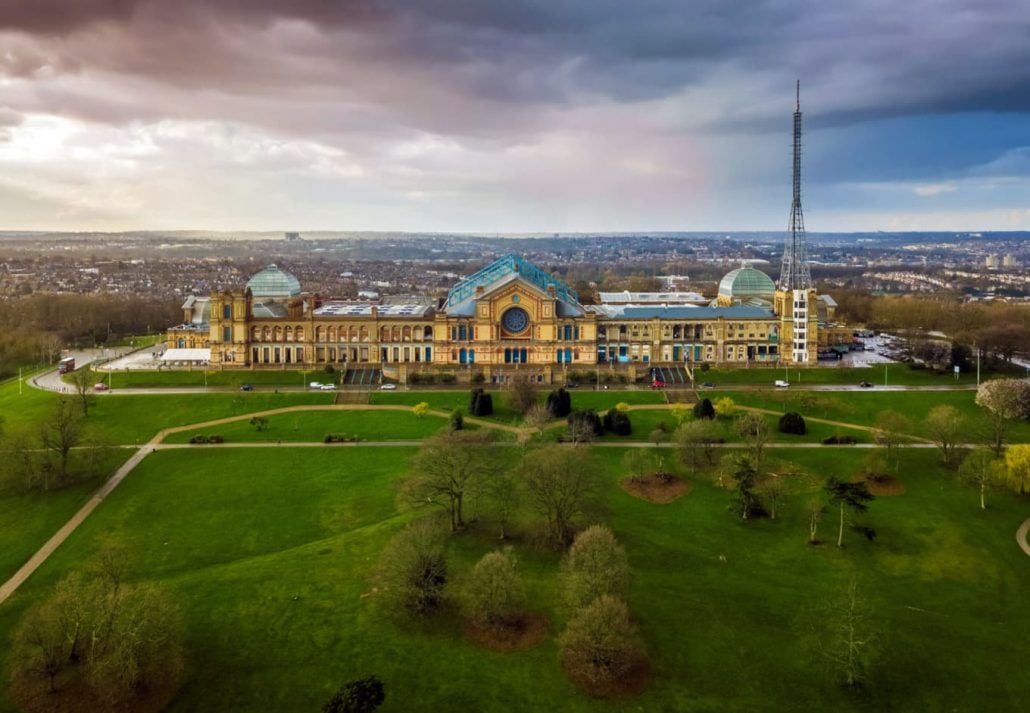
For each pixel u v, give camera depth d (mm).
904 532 130375
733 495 143500
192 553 124125
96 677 80000
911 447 170375
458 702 82750
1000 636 99812
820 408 199375
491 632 94875
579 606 92375
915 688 88125
